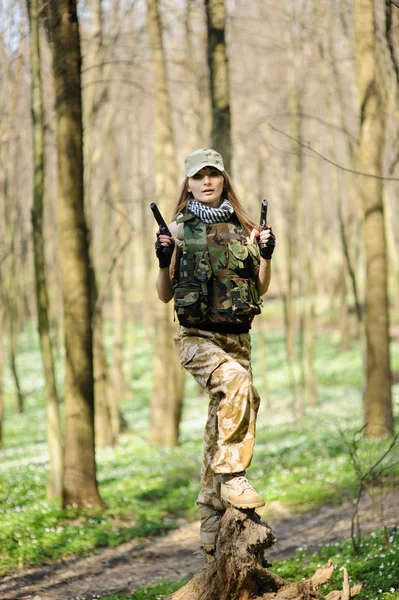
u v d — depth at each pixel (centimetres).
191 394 2992
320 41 1548
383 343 1347
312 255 3822
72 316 1034
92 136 1748
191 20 1978
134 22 1814
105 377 1775
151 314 4653
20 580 761
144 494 1158
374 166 1334
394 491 935
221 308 418
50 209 2384
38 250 1055
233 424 405
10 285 2267
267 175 2981
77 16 996
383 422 1333
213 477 451
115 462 1520
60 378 3186
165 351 1816
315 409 2191
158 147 1759
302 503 1026
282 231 3841
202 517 464
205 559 477
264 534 434
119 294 2727
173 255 440
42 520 962
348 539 775
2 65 1484
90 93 1526
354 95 2047
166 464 1454
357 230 2642
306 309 2344
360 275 4322
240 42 2041
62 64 995
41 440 1977
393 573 614
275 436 1697
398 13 947
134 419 2381
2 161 1919
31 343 4394
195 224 429
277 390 2816
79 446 1037
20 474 1305
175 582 743
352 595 487
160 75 1753
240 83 2208
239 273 425
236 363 415
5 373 3394
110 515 1018
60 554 853
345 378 2955
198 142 2097
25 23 1307
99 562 835
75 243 1023
